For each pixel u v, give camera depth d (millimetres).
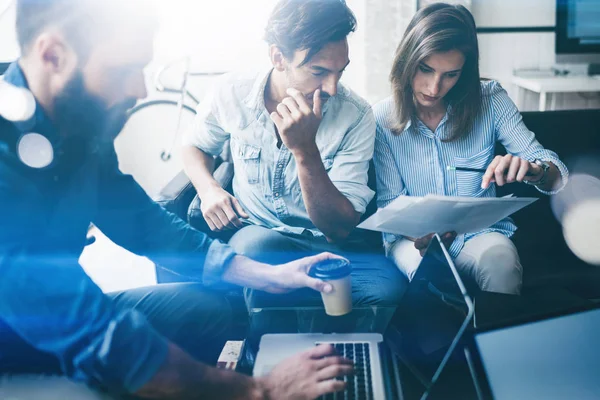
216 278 1314
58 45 906
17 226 870
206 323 1276
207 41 2824
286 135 1509
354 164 1659
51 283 895
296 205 1731
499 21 2957
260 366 1100
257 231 1617
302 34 1496
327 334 1229
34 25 908
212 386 941
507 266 1562
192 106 2893
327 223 1615
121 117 1061
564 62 2986
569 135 1842
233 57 2848
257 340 1247
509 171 1541
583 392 942
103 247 2527
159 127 2924
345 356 1118
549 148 1836
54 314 886
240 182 1755
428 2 2734
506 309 1414
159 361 917
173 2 2760
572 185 1811
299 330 1276
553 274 1632
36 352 1015
